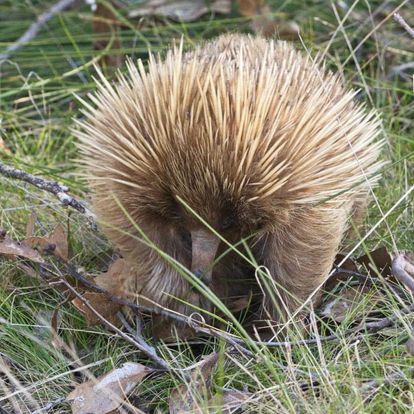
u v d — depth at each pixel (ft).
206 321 22.76
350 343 20.95
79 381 21.29
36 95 33.50
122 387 19.74
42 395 20.61
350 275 23.43
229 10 37.22
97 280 22.56
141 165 19.63
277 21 35.04
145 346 20.85
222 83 18.49
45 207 27.09
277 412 18.01
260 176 18.88
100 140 21.12
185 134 18.47
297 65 21.34
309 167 19.71
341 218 21.40
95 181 21.63
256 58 20.88
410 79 32.63
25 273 24.17
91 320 21.77
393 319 20.95
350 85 31.35
